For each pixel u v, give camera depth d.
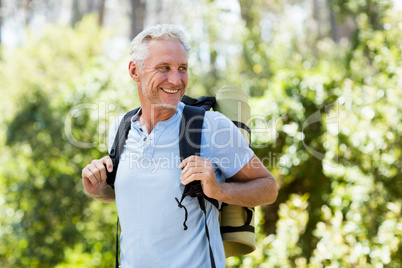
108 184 3.18
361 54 10.62
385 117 7.07
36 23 28.30
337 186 7.41
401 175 7.09
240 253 3.42
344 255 6.60
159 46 2.91
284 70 8.24
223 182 3.05
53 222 10.80
